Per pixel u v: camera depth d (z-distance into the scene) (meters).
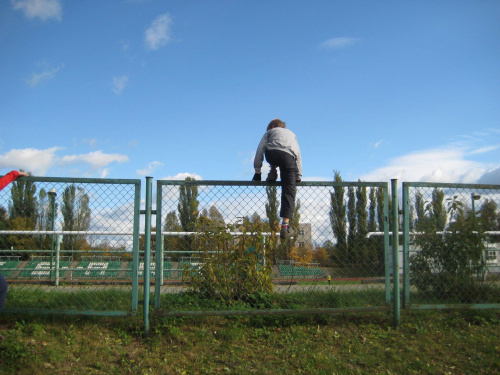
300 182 4.96
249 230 4.91
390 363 4.02
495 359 4.06
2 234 5.14
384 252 5.00
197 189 4.83
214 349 4.25
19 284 5.67
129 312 4.62
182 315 4.64
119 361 3.97
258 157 5.08
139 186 4.75
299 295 5.40
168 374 3.76
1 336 4.09
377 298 5.16
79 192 4.72
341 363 3.98
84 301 4.95
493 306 5.10
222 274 4.92
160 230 4.70
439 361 4.07
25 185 4.68
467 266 5.41
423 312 5.27
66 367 3.79
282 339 4.51
